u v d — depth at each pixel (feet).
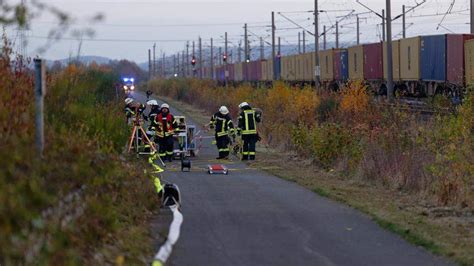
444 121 100.07
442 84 230.48
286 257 56.65
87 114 71.36
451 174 84.02
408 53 259.60
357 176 101.81
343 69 305.53
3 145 43.45
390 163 97.71
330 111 159.84
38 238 38.14
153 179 78.33
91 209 52.03
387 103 144.56
